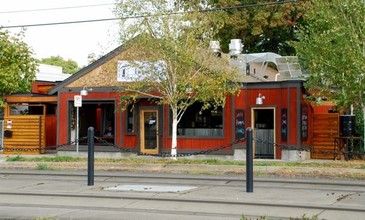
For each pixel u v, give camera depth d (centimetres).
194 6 2569
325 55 2234
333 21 2214
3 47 3100
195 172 2019
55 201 1267
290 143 2517
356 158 2514
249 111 2627
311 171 1902
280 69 3062
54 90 2952
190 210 1118
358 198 1268
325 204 1175
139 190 1423
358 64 2077
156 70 2456
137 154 2664
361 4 2167
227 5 3925
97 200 1270
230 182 1653
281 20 3925
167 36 2380
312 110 2650
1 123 3150
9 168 2264
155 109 2788
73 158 2492
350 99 2197
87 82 2888
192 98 2498
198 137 2684
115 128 2844
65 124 2911
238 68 2573
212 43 2556
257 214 1063
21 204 1227
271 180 1689
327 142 2564
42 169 2209
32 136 2969
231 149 2625
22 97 3002
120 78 2731
